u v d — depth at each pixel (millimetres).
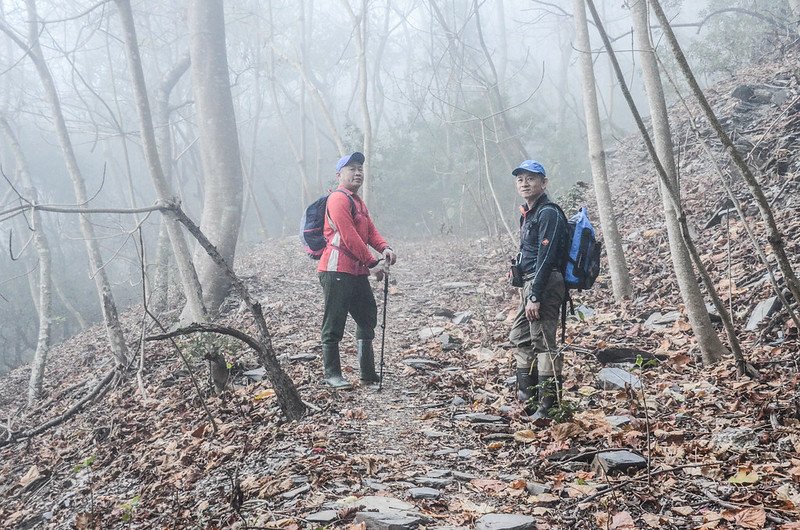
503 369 6184
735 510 3088
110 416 7215
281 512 3486
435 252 16047
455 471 3908
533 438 4289
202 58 12102
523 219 4797
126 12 9094
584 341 6727
